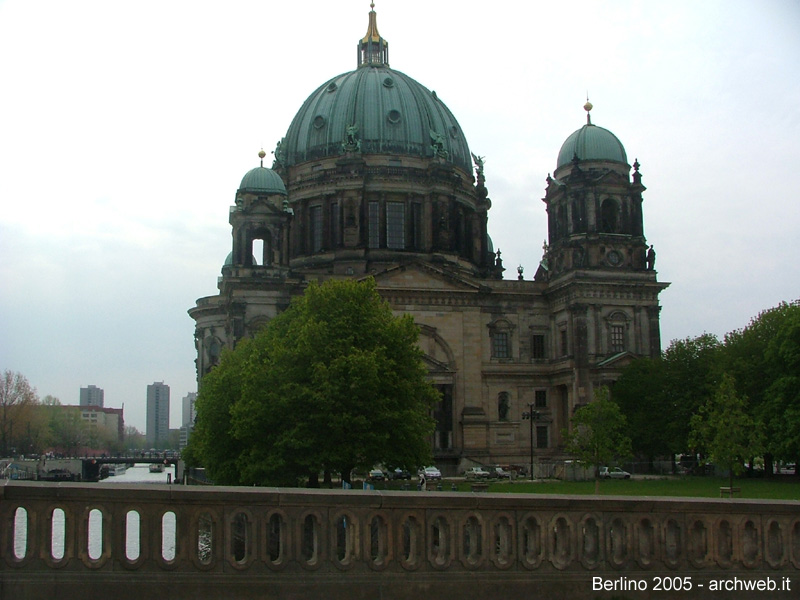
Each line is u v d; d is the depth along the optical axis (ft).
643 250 416.05
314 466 225.97
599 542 89.15
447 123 486.79
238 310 384.06
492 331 427.33
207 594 82.23
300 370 239.09
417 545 86.12
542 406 428.97
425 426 253.03
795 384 300.61
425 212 453.58
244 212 397.19
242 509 83.61
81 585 80.48
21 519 312.91
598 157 418.51
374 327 250.78
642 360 387.75
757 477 356.38
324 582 84.12
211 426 284.61
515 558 87.71
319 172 455.22
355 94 467.93
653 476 368.89
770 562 91.45
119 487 81.76
